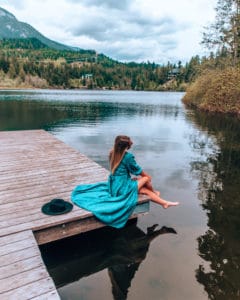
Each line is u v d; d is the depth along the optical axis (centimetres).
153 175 538
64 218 281
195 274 250
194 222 349
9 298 178
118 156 322
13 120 1313
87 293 228
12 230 259
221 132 1055
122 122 1308
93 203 311
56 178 410
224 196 437
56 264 268
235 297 223
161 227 337
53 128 1105
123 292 228
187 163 627
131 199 319
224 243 302
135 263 268
